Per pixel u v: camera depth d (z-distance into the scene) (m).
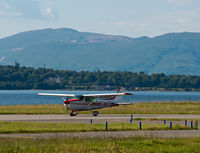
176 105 150.12
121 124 80.25
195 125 77.62
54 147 48.88
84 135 62.31
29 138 57.41
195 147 52.03
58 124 77.62
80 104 104.44
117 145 51.09
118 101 115.19
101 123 82.81
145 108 134.62
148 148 50.44
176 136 63.84
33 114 106.81
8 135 61.66
